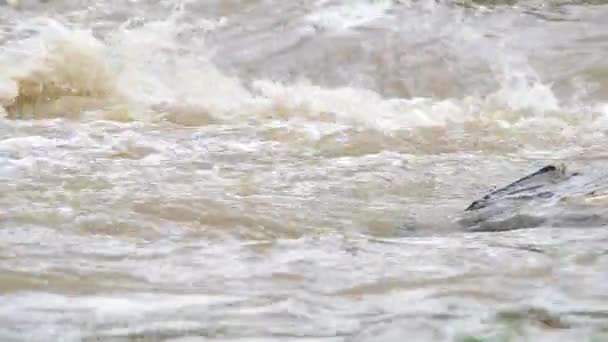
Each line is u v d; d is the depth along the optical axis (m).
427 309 12.66
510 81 42.97
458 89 42.22
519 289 13.55
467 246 16.59
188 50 43.47
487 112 38.34
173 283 14.09
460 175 26.69
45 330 11.90
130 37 43.69
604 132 35.09
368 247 16.58
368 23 47.94
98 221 18.97
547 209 19.53
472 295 13.28
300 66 43.66
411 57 44.78
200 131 31.39
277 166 26.66
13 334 11.73
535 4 52.09
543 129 35.25
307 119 35.06
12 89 36.41
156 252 16.23
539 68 44.34
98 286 13.90
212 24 46.66
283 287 13.85
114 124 32.03
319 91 39.69
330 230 19.89
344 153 29.48
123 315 12.48
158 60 41.38
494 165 28.44
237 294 13.46
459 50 45.72
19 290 13.66
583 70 44.19
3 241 16.78
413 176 26.11
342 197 23.25
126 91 37.41
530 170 27.88
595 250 15.98
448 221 20.41
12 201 20.50
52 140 28.45
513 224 19.23
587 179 21.25
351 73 43.34
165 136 30.11
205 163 26.48
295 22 47.59
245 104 37.00
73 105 35.56
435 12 49.62
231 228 19.45
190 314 12.52
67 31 40.03
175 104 36.19
